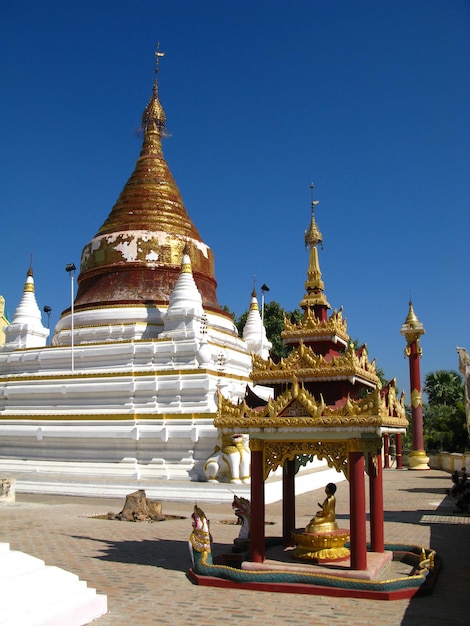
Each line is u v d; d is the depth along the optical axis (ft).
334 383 46.47
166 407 116.26
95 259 154.61
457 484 88.28
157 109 175.52
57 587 33.55
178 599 37.91
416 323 170.81
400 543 56.90
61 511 78.95
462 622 33.30
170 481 99.66
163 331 133.90
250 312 173.78
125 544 56.34
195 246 157.89
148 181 163.94
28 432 117.29
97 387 122.52
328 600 37.76
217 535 61.87
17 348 149.28
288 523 50.26
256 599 37.93
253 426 45.11
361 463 42.29
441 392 233.76
